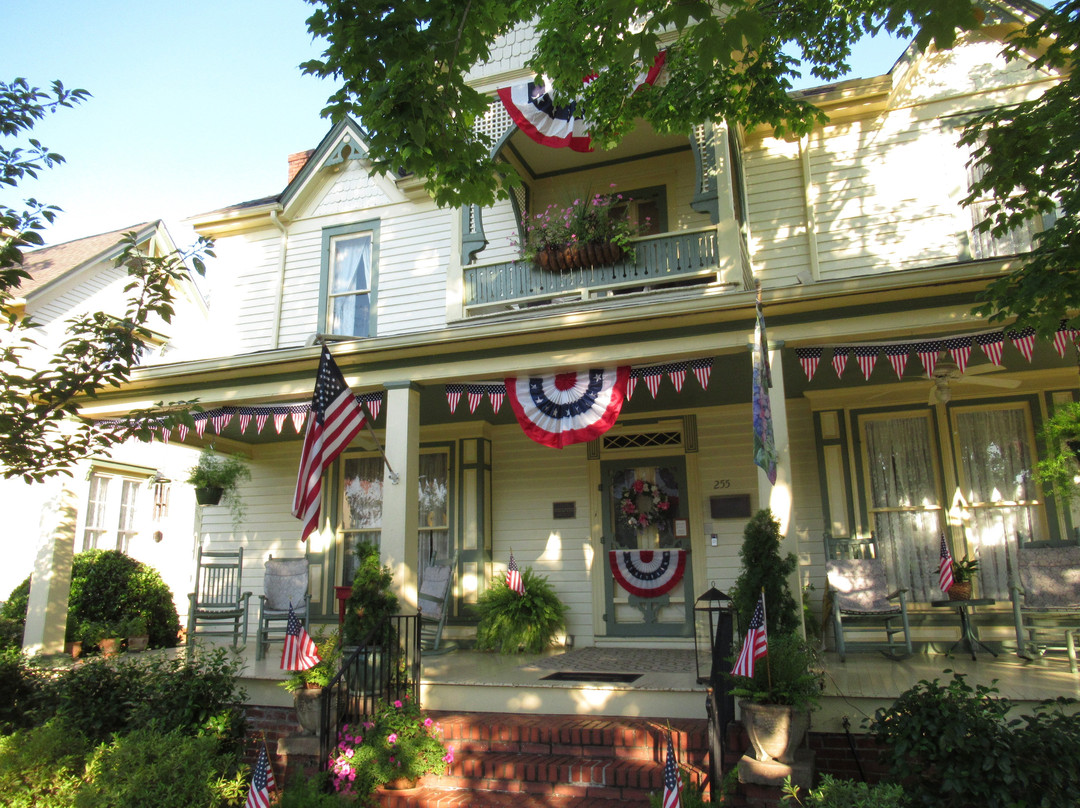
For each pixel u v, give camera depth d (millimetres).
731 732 5422
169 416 6629
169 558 14250
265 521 11234
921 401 8727
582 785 5406
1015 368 8234
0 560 12297
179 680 6641
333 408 6863
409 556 7562
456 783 5672
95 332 6391
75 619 10734
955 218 8977
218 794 5238
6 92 5984
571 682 6605
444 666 7801
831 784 4273
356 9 4930
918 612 8344
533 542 9992
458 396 8289
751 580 5750
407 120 5219
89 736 6488
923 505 8586
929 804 4469
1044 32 5770
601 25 7008
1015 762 4375
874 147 9430
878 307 6648
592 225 8867
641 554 9523
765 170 9812
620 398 7406
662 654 8633
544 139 8992
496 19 5609
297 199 11867
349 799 5391
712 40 4191
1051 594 7070
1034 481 8133
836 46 7762
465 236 9297
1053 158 5492
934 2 4035
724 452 9516
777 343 6836
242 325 11852
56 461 6559
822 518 8906
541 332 7391
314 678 6230
